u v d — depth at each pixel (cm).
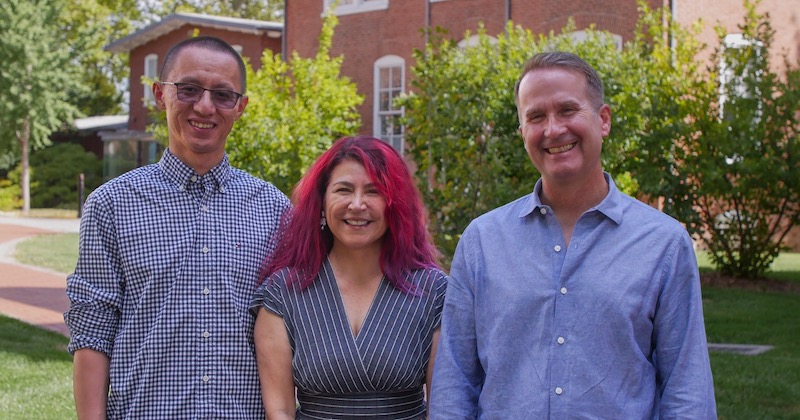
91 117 4428
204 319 317
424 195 902
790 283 1301
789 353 827
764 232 1302
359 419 321
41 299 1205
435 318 331
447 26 2012
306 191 332
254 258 330
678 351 275
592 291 278
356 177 324
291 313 325
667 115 1248
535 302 283
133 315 315
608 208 286
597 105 293
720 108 1302
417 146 957
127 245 316
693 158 1262
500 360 286
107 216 318
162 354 313
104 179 3475
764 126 1243
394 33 2112
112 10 4544
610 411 271
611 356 274
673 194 1267
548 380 278
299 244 329
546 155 291
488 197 875
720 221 1320
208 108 323
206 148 327
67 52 3494
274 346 323
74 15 4209
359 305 329
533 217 295
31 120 3394
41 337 934
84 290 314
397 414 325
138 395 311
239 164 1391
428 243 346
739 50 1318
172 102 326
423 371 329
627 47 1321
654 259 278
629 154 1222
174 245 319
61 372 774
